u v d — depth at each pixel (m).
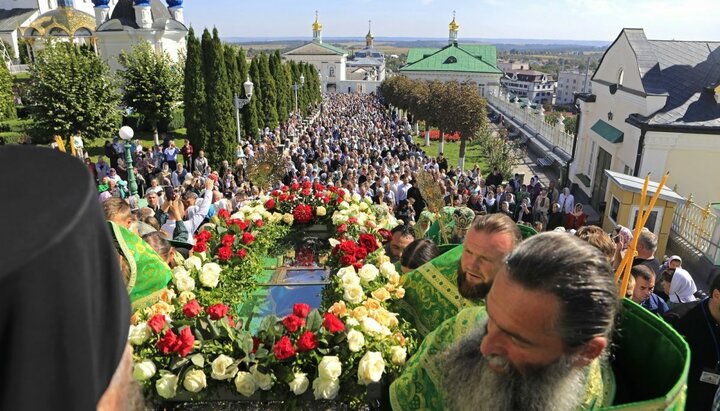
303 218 4.95
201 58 18.41
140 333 2.24
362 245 3.81
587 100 17.16
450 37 90.12
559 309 1.13
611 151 14.61
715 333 2.84
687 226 11.08
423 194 5.00
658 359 1.49
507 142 27.34
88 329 0.57
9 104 28.50
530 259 1.18
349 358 2.24
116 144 17.58
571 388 1.21
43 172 0.61
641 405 1.21
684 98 13.30
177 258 3.43
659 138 12.65
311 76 50.12
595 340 1.16
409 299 2.75
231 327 2.38
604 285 1.15
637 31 14.56
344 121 36.72
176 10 43.19
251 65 26.17
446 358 1.55
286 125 30.88
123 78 27.52
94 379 0.58
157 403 2.18
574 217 12.20
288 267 3.93
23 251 0.49
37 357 0.51
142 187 15.18
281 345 2.17
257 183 6.94
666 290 5.26
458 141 37.59
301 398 2.23
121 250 2.71
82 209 0.56
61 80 22.84
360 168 16.48
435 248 3.13
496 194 13.70
